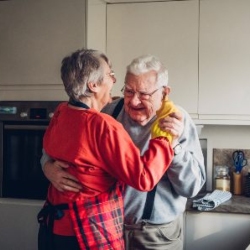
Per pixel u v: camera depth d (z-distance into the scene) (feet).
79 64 5.12
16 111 9.56
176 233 6.56
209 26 9.60
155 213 6.15
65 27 9.27
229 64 9.57
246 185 9.92
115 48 10.06
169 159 4.94
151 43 9.87
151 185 4.77
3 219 9.57
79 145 4.90
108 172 5.00
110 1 10.00
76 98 5.20
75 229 5.03
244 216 8.86
